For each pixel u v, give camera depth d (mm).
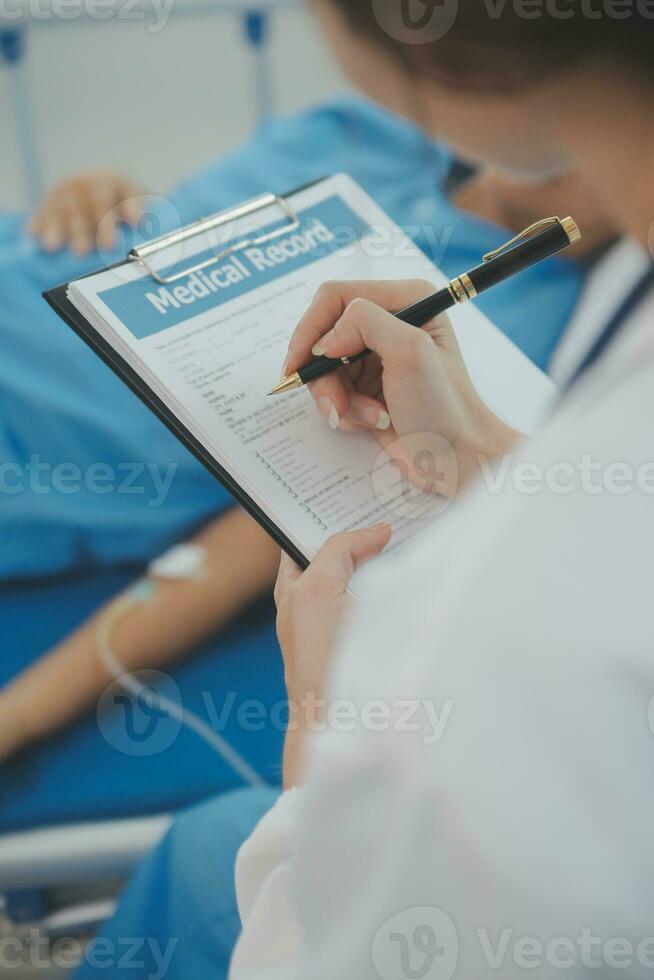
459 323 690
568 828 300
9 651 1045
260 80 1559
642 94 356
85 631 1055
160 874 802
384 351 565
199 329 637
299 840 371
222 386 617
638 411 301
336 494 584
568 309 1020
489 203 1190
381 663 328
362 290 604
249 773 955
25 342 1228
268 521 583
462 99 383
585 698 290
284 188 1334
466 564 313
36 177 1511
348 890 347
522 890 308
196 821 824
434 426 587
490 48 354
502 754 297
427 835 314
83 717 1003
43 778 963
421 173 1281
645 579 289
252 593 1068
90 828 932
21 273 1273
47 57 1548
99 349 630
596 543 293
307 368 592
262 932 484
